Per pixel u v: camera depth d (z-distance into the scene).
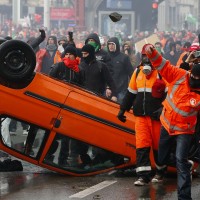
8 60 12.67
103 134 13.20
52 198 11.62
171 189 12.41
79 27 62.91
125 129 13.26
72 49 15.05
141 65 12.80
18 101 12.81
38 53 20.91
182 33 51.09
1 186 12.62
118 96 20.45
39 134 13.14
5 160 14.23
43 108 12.94
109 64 19.41
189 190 11.23
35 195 11.85
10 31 56.44
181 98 11.30
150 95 12.64
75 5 67.50
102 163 13.51
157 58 11.23
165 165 12.96
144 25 59.00
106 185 12.69
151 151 12.99
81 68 15.20
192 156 13.16
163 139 11.62
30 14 76.25
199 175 13.77
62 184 12.77
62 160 13.38
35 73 13.02
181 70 11.33
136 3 58.50
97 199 11.55
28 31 50.22
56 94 13.03
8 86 12.79
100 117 13.17
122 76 20.45
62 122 13.03
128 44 24.12
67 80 14.98
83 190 12.24
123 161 13.46
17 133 13.20
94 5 71.50
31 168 14.46
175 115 11.34
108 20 60.38
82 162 13.46
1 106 12.74
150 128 12.71
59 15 69.12
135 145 13.30
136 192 12.12
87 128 13.13
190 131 11.35
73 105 13.08
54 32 51.84
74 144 13.31
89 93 13.35
